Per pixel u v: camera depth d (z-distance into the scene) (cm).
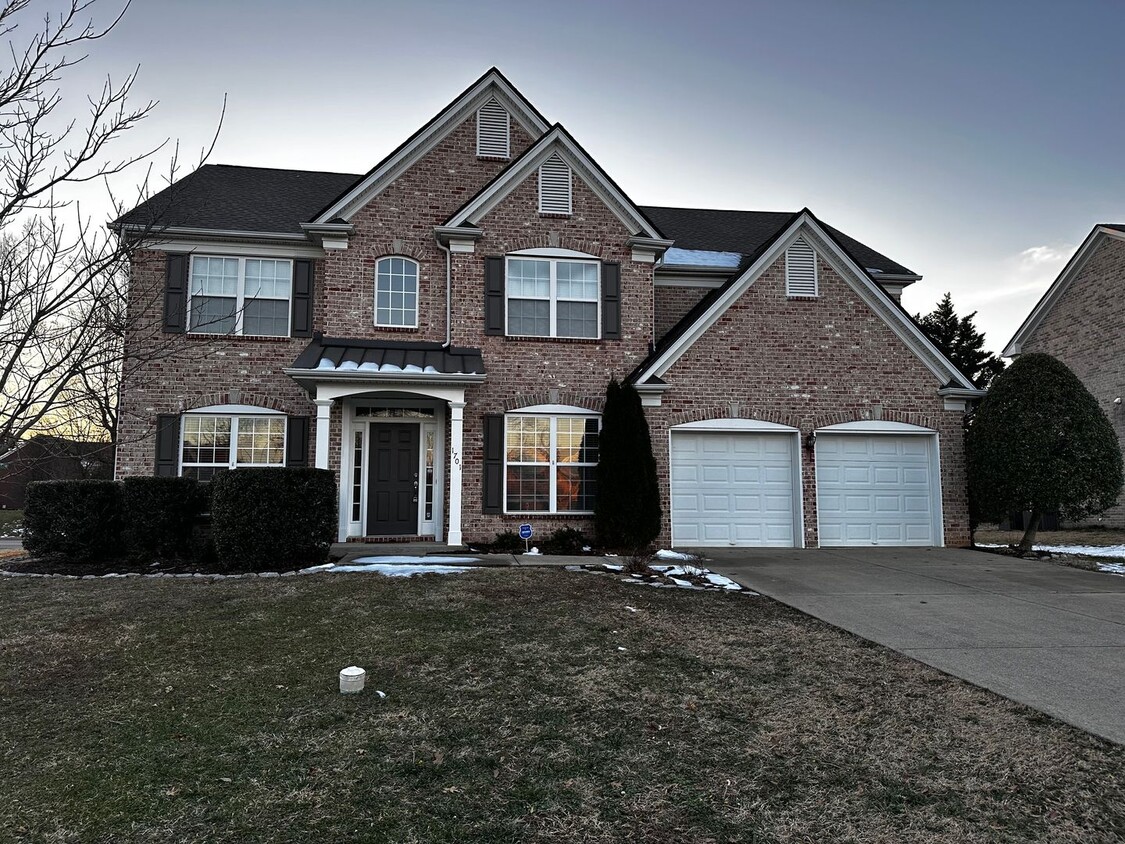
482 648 596
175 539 1069
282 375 1361
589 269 1390
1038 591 907
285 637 624
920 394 1405
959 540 1379
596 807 334
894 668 565
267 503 973
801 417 1371
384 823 314
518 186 1377
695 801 342
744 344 1370
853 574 1029
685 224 1856
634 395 1277
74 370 469
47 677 519
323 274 1409
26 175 468
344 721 436
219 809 325
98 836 299
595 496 1328
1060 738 423
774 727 439
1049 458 1253
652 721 446
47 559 1065
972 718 456
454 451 1242
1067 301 2116
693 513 1345
